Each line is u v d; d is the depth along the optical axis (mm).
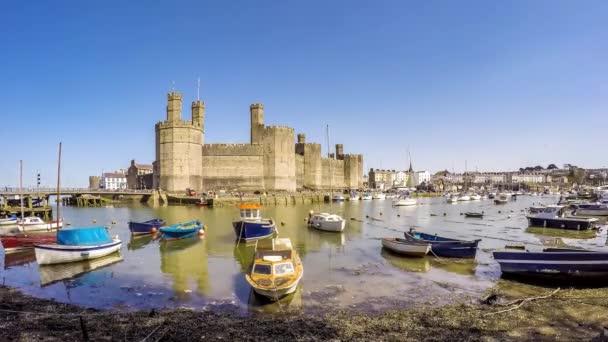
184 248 27531
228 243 29391
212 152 86688
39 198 59000
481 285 17938
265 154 90438
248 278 15906
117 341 11859
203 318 13766
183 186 77875
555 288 17219
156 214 52000
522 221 47156
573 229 37531
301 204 75875
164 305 15438
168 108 78500
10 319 13695
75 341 11859
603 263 16797
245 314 14320
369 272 20375
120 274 20156
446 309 14539
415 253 23812
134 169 122750
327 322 13312
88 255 22969
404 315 13922
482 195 111938
